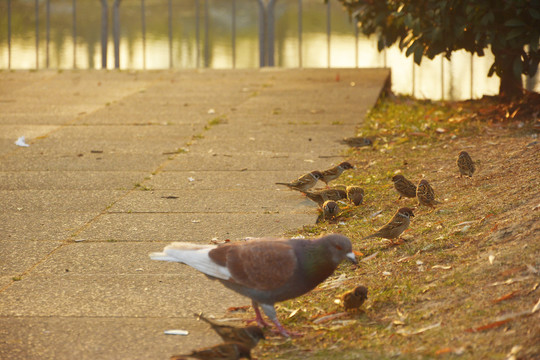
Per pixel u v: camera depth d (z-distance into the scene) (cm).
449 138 1415
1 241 973
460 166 1103
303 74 2302
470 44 1593
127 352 671
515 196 944
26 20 3228
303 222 1030
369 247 909
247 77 2292
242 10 3566
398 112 1734
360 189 1100
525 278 700
